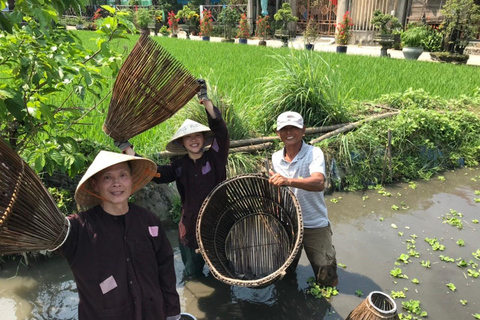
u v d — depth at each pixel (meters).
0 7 2.72
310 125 6.89
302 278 3.91
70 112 4.15
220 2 37.16
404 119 6.98
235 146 5.88
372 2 23.00
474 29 16.50
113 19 3.58
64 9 2.92
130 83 2.65
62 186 4.40
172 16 28.25
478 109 8.53
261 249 3.76
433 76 11.03
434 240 4.59
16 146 3.73
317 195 3.44
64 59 3.16
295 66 7.25
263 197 3.71
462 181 6.44
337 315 3.45
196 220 3.40
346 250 4.39
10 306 3.45
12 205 1.84
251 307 3.53
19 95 3.06
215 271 2.86
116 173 2.21
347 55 15.65
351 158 6.22
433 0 20.89
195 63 11.49
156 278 2.39
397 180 6.38
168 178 3.43
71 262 2.17
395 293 3.69
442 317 3.42
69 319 3.34
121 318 2.26
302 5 28.70
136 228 2.29
